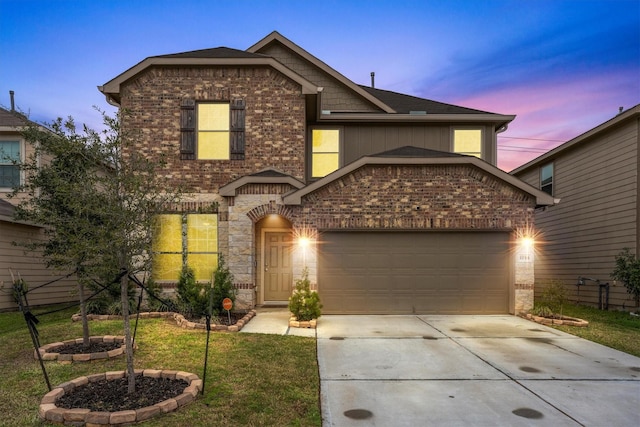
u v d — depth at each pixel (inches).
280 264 464.4
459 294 414.3
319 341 296.0
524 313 401.1
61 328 306.8
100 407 161.2
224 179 439.5
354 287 412.5
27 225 468.1
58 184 198.2
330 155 536.1
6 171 496.7
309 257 406.3
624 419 166.1
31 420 153.3
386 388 200.5
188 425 151.6
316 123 536.1
